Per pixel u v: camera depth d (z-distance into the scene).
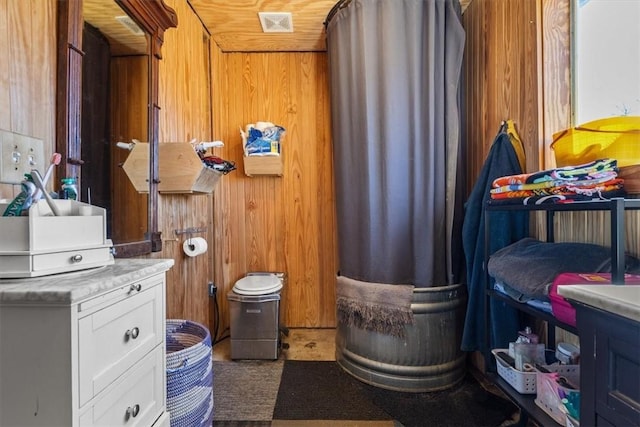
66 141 0.94
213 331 2.30
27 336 0.60
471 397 1.60
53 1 0.92
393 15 1.70
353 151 1.85
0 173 0.78
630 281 0.82
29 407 0.60
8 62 0.80
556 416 0.99
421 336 1.67
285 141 2.52
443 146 1.74
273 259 2.54
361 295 1.77
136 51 1.29
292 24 2.15
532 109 1.43
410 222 1.73
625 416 0.60
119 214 1.20
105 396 0.68
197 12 2.00
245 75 2.52
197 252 1.74
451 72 1.75
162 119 1.58
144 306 0.83
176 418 1.04
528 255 1.18
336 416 1.46
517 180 1.17
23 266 0.64
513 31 1.55
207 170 1.57
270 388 1.69
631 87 1.13
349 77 1.84
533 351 1.20
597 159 1.02
